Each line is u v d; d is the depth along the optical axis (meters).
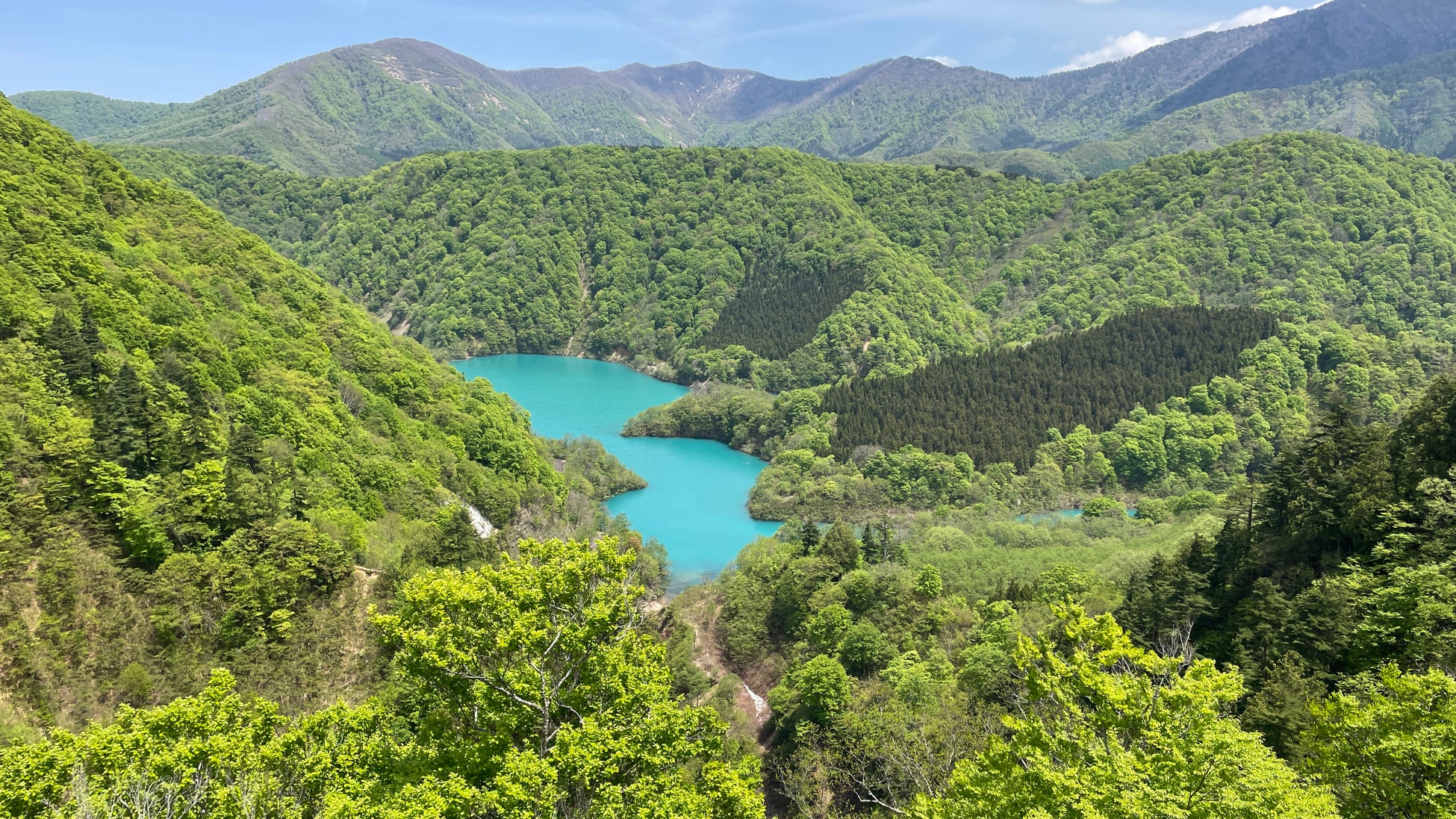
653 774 32.62
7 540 56.19
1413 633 39.16
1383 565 51.66
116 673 54.78
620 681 34.72
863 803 56.47
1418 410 66.81
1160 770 25.06
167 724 33.25
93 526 62.91
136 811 27.25
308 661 59.91
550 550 36.94
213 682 36.12
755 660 93.62
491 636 33.62
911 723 54.25
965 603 89.69
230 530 70.19
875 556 104.00
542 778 28.61
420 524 95.00
